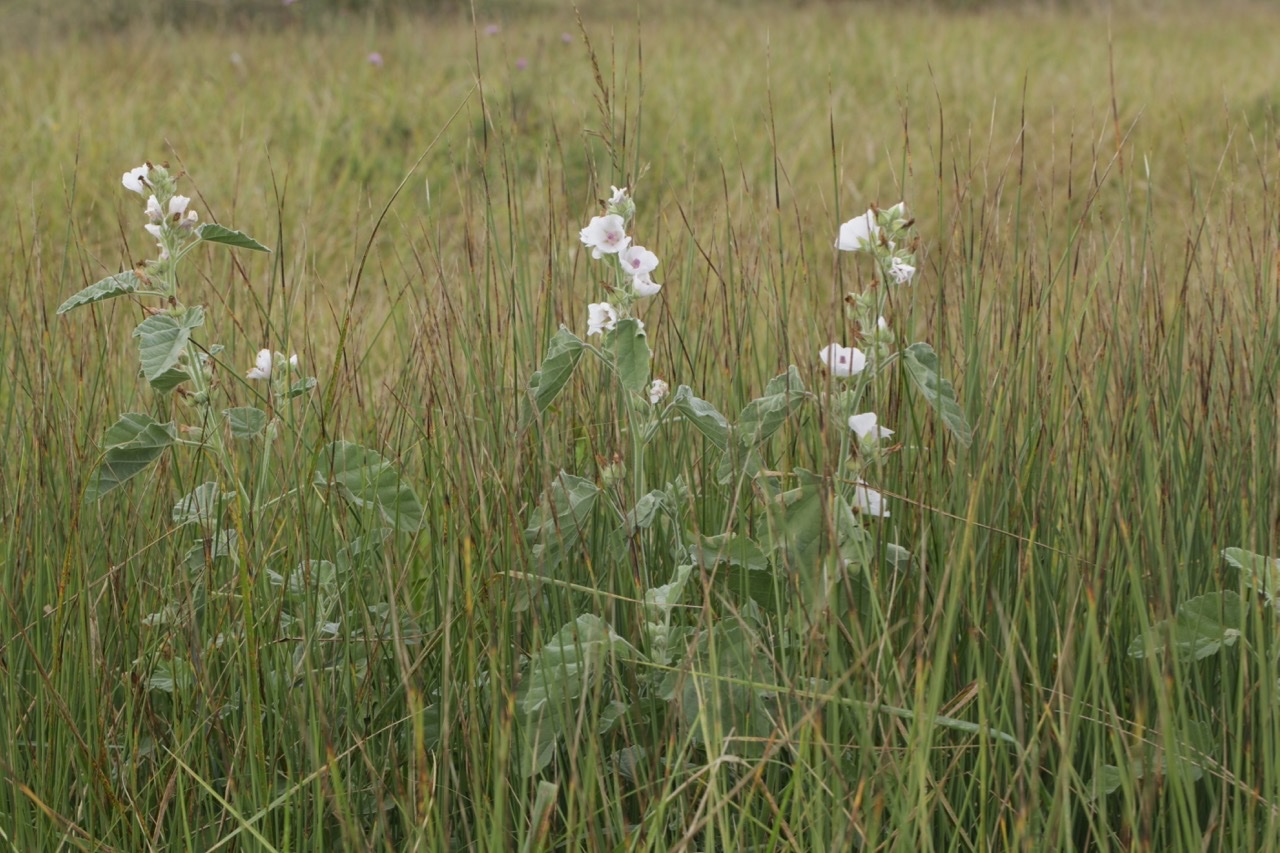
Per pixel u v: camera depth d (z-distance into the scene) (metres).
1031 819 1.65
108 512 2.28
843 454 1.83
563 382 1.91
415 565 2.27
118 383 2.70
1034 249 2.40
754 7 13.81
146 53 9.68
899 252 1.80
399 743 1.92
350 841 1.62
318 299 3.78
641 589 1.86
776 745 1.58
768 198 2.78
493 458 2.08
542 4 13.05
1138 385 2.18
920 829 1.58
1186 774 1.57
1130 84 9.12
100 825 1.80
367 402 2.79
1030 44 11.20
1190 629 1.79
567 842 1.57
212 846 1.72
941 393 1.79
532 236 3.05
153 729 1.88
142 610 2.09
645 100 7.75
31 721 1.96
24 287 2.76
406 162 6.78
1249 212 2.86
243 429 2.06
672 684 1.78
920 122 7.81
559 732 1.73
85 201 5.77
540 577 1.86
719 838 1.73
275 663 1.90
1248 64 10.31
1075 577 1.79
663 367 2.41
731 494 2.08
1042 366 2.24
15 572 2.10
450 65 8.98
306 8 11.95
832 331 1.86
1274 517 1.75
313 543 2.12
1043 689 1.75
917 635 1.69
